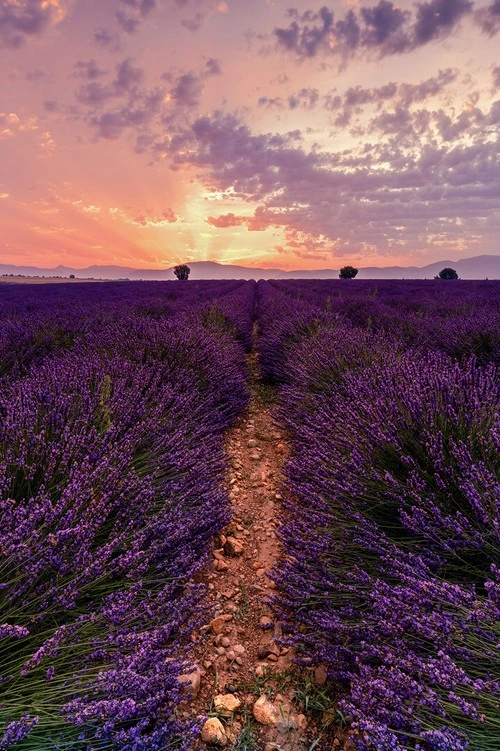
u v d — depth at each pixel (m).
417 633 1.59
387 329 8.48
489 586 1.44
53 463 2.16
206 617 1.80
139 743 1.18
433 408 2.56
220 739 1.46
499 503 1.75
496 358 5.55
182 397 3.70
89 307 11.46
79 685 1.32
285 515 3.07
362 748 1.21
